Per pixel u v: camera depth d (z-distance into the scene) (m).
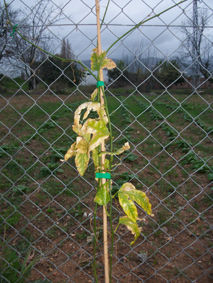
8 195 3.45
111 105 14.20
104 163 1.32
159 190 3.76
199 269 2.21
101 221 2.81
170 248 2.50
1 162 4.60
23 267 1.95
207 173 4.31
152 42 1.67
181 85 21.31
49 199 3.41
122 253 2.39
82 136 1.22
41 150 5.48
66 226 2.84
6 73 1.74
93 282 2.04
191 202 3.44
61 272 1.99
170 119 9.43
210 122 8.91
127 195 1.30
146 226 2.85
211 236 2.67
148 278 2.01
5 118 9.02
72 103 14.36
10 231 2.71
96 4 1.36
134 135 7.54
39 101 14.62
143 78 17.52
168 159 5.20
